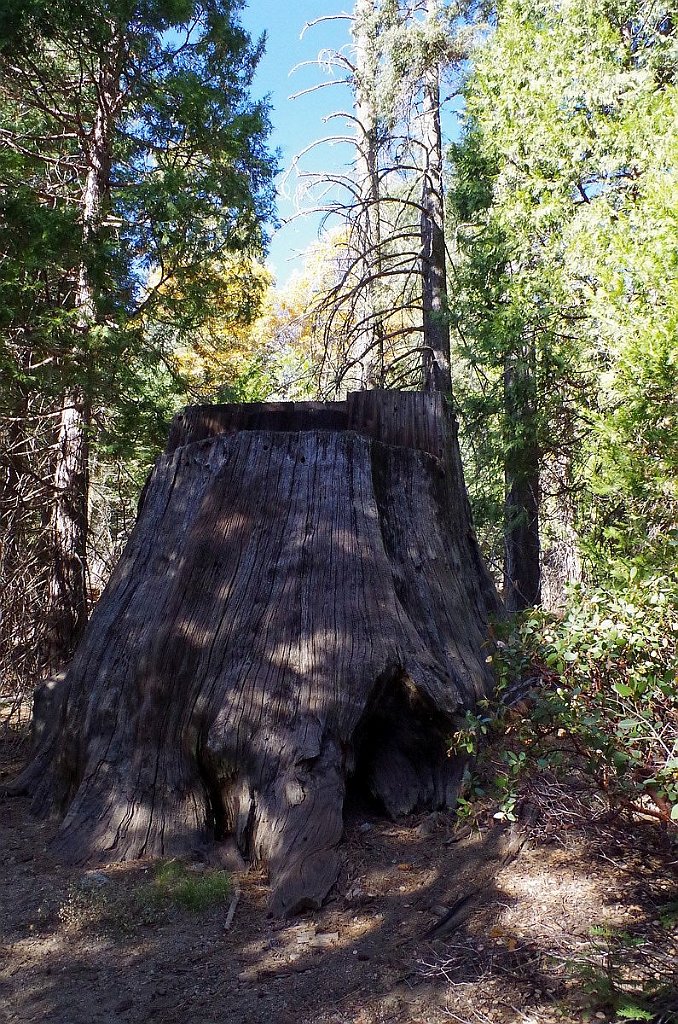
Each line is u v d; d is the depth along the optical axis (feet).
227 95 38.40
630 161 33.88
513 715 11.70
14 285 29.81
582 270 34.19
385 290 63.10
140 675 15.93
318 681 14.76
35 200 32.86
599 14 36.83
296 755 13.97
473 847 13.06
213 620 15.92
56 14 32.71
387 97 53.26
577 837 12.46
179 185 34.09
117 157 38.45
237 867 13.74
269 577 16.22
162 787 14.88
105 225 35.58
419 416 19.57
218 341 45.01
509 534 44.14
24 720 26.61
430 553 17.65
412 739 15.28
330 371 53.98
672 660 10.53
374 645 15.12
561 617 11.82
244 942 11.60
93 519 40.50
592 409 36.24
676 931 10.21
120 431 35.42
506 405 41.68
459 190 49.44
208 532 16.90
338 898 12.44
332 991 10.21
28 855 14.61
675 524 23.95
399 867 12.97
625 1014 8.50
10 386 31.04
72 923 12.28
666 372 26.43
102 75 36.70
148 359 35.04
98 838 14.53
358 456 17.58
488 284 45.09
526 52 39.06
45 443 35.76
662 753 10.69
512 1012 9.22
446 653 16.25
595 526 30.71
